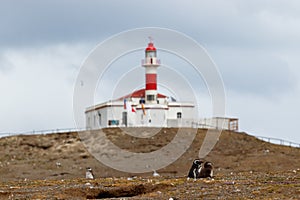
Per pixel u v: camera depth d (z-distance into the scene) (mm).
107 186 56375
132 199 50031
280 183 54125
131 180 61844
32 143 120188
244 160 108000
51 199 51750
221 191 51406
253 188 52031
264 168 101250
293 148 117812
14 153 115500
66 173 100750
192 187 54031
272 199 47094
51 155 114000
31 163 107875
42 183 63844
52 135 123750
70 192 54531
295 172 64250
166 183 56000
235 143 118625
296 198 47281
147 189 54906
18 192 55656
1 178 97000
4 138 123375
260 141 121375
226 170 99875
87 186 56469
